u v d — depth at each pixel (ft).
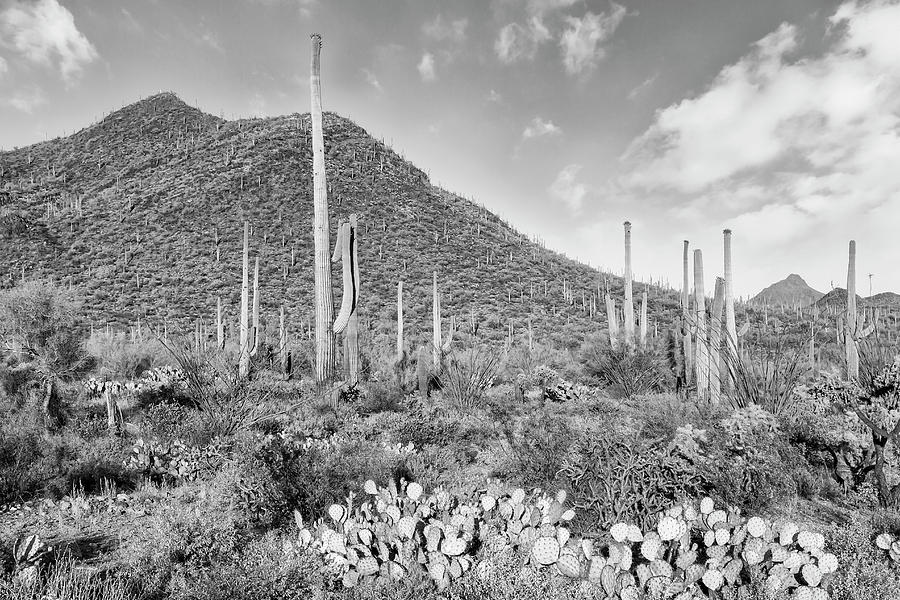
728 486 15.30
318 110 37.99
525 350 73.92
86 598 10.71
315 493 15.98
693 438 17.57
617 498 14.32
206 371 30.81
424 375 41.24
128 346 73.26
